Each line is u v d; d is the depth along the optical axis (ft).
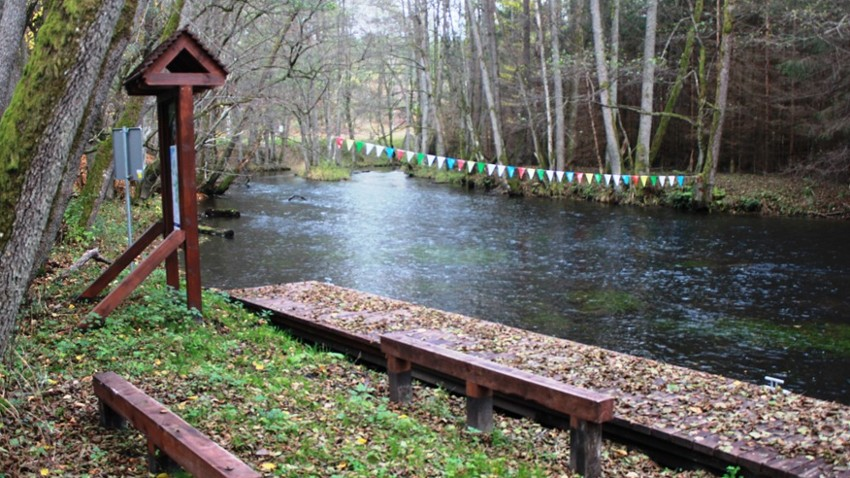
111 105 61.93
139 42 53.11
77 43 14.21
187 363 23.20
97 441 16.29
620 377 24.49
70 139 14.71
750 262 55.21
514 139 141.28
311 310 33.86
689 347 35.06
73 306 28.60
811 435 19.30
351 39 105.29
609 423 20.94
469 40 153.38
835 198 82.99
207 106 57.41
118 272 30.48
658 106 122.31
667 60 108.17
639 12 118.93
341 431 18.22
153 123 74.64
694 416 20.81
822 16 77.05
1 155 14.20
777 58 98.68
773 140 105.09
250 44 64.13
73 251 41.45
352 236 69.05
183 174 27.86
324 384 23.73
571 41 125.49
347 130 192.85
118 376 17.34
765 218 79.82
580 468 17.25
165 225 31.01
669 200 89.04
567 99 107.45
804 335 36.68
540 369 25.38
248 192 111.86
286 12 56.59
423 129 148.97
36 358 21.72
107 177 47.88
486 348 28.04
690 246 62.49
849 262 54.54
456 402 24.40
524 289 47.11
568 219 80.53
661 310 41.78
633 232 70.59
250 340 28.25
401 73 179.11
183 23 51.96
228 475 11.31
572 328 38.37
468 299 44.45
